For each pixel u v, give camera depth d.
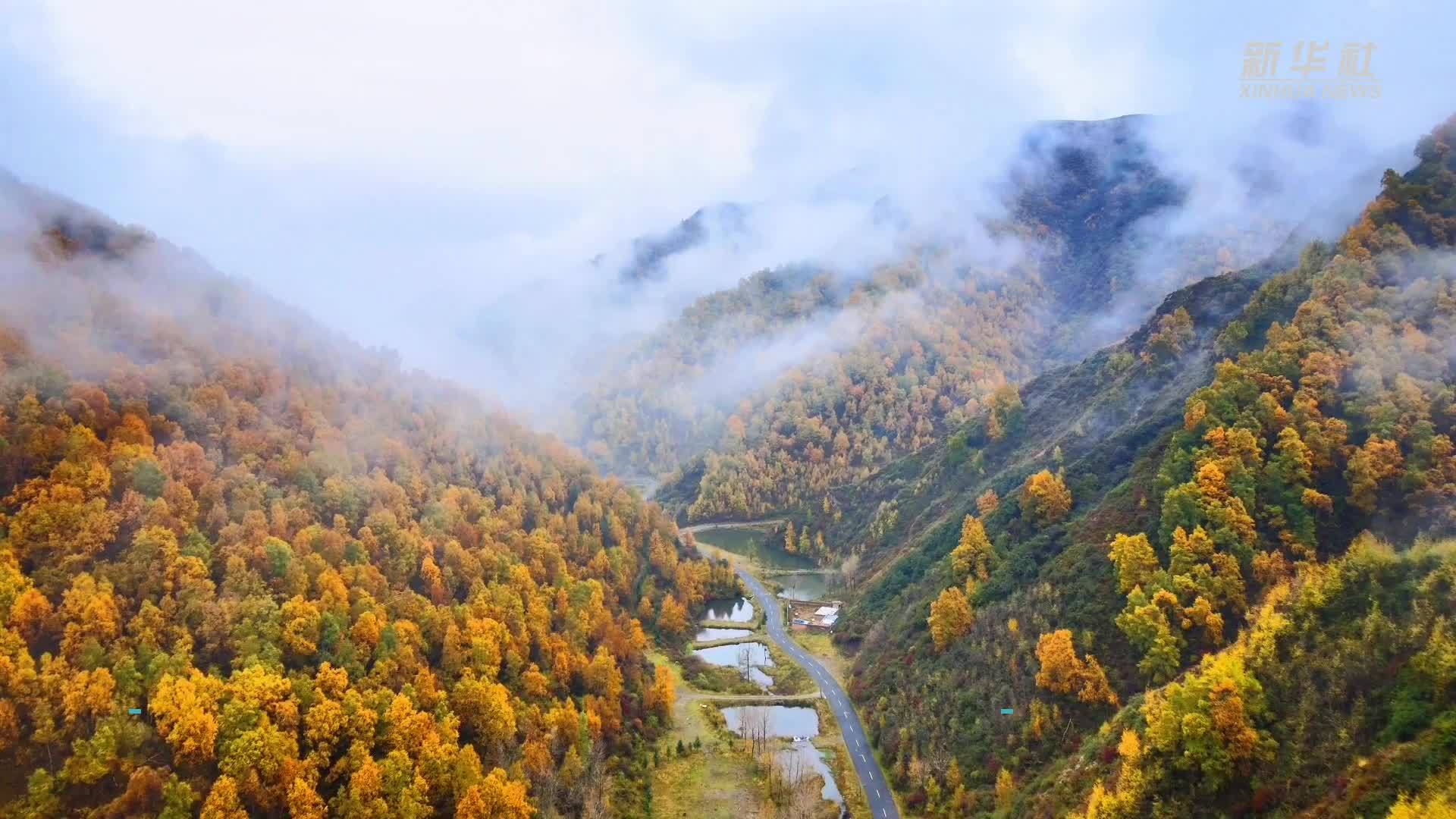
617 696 137.12
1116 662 110.44
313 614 116.00
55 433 124.31
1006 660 123.00
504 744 116.19
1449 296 125.31
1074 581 125.31
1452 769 63.75
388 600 130.38
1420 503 104.94
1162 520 118.94
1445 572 79.50
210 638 109.12
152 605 108.06
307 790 95.75
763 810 118.31
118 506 119.69
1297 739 78.44
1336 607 86.31
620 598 183.75
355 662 113.69
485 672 123.62
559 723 122.19
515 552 160.88
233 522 128.12
